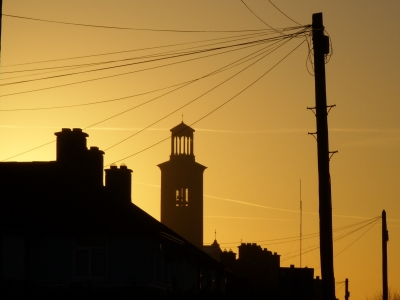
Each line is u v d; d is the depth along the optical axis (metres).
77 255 59.91
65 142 69.62
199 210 191.62
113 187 74.56
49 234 59.88
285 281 137.75
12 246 60.12
